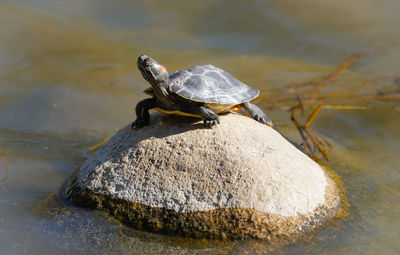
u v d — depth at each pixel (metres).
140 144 11.45
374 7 29.39
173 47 25.64
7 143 16.17
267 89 21.30
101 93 20.39
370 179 13.40
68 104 19.28
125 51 24.80
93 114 18.67
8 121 17.78
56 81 21.08
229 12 29.38
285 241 9.95
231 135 11.36
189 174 10.60
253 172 10.49
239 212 9.99
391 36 26.12
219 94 11.48
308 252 9.73
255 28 27.69
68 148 16.05
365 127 17.91
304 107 19.70
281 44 26.34
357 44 25.61
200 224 10.01
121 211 10.64
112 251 9.82
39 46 24.16
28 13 27.56
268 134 12.07
